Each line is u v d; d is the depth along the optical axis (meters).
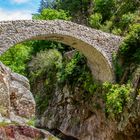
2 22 19.69
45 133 5.96
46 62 34.19
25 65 36.75
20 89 8.68
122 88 21.03
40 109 32.97
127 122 20.12
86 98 26.30
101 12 36.59
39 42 36.72
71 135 28.02
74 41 22.81
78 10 42.28
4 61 33.34
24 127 5.82
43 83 34.16
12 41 19.73
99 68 24.75
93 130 25.48
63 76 29.41
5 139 5.46
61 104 30.09
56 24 21.36
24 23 20.31
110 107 21.44
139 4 32.28
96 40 22.80
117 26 32.09
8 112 7.51
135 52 22.81
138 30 22.81
